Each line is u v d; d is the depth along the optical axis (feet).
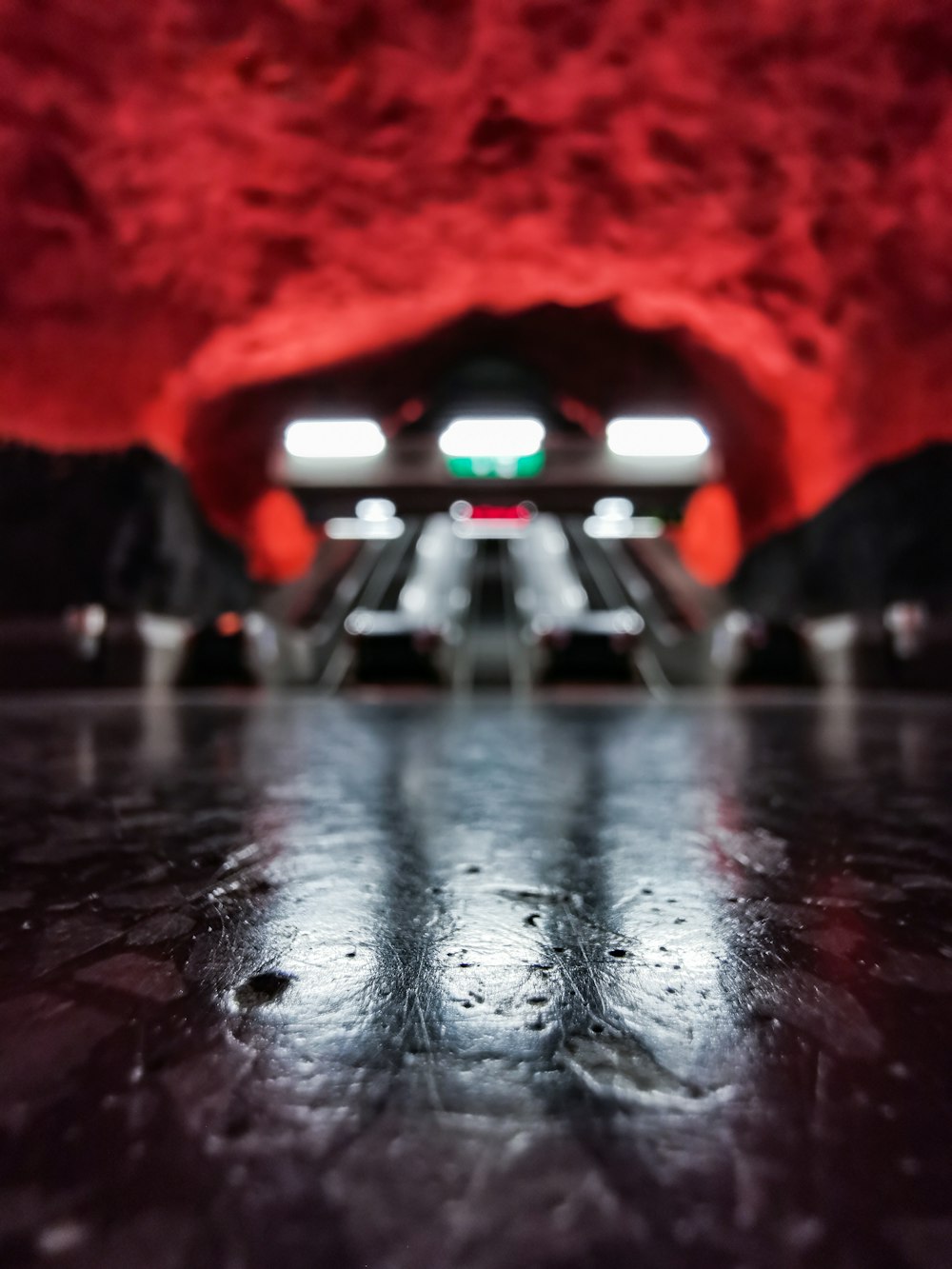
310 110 21.67
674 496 62.13
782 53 19.52
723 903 5.44
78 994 3.92
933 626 31.45
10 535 30.48
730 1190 2.46
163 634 40.16
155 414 36.86
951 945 4.66
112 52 19.58
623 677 48.52
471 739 16.14
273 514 59.41
